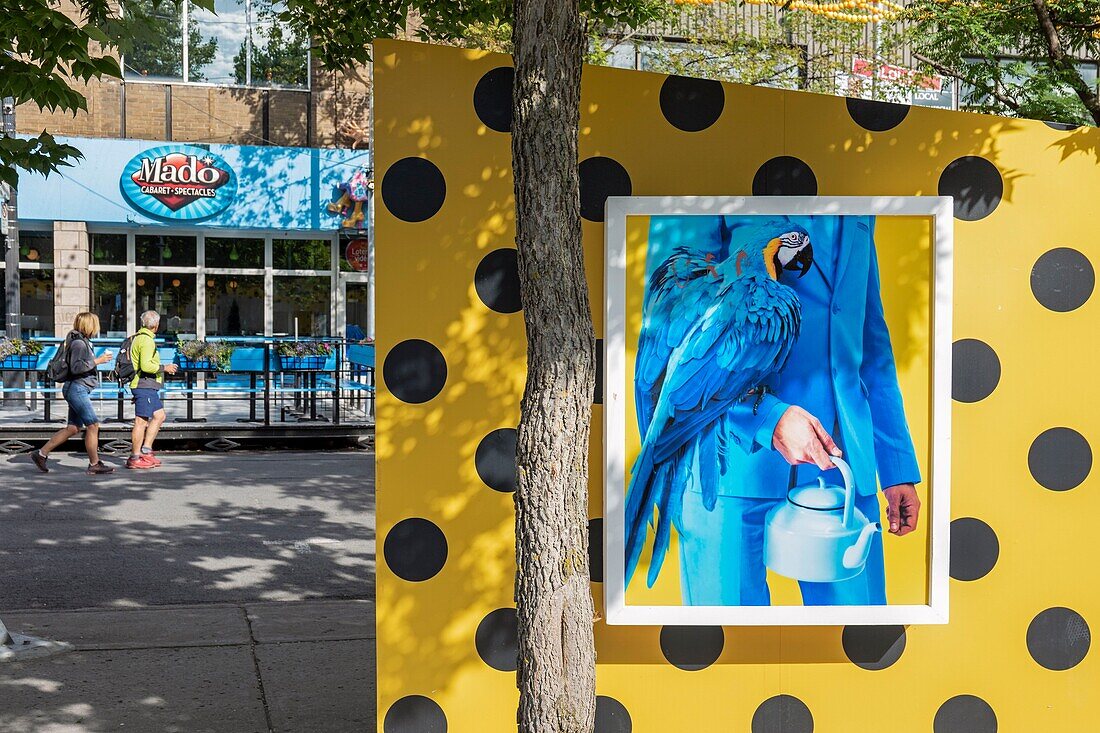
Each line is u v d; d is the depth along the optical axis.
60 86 6.14
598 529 4.23
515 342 4.15
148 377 13.27
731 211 4.14
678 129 4.19
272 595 7.91
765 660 4.30
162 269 22.30
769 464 4.17
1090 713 4.39
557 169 2.93
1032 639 4.36
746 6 17.61
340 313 23.14
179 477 12.66
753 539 4.18
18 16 5.75
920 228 4.19
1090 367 4.35
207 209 21.81
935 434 4.17
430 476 4.14
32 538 9.47
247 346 16.61
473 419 4.15
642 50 17.39
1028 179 4.31
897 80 15.27
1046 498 4.35
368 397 19.16
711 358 4.16
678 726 4.27
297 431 15.48
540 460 2.90
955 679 4.34
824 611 4.18
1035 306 4.33
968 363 4.30
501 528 4.16
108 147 21.30
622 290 4.11
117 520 10.27
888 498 4.21
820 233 4.17
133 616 7.12
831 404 4.18
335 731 5.08
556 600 2.90
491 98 4.12
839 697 4.31
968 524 4.32
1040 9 7.61
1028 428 4.34
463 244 4.12
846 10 16.81
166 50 21.88
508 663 4.18
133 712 5.27
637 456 4.16
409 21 15.06
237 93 22.23
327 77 22.52
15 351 15.62
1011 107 8.19
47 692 5.53
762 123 4.22
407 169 4.10
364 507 11.19
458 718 4.18
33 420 15.52
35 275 21.61
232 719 5.21
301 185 22.27
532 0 2.94
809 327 4.18
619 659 4.26
